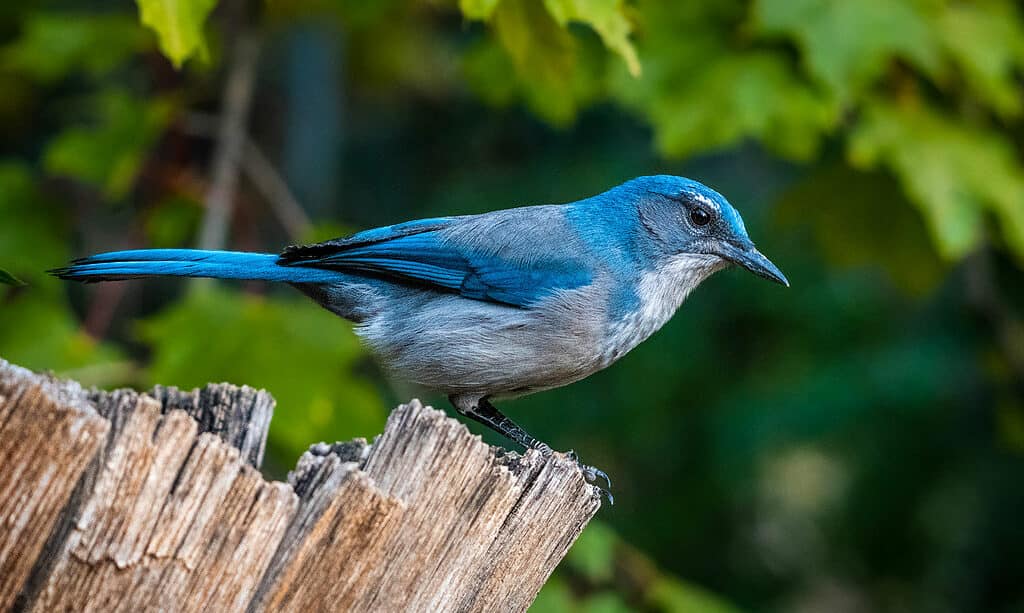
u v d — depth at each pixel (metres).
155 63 13.61
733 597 16.67
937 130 12.12
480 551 6.40
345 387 11.17
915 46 11.54
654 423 16.22
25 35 13.30
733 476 16.00
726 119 11.76
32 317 11.41
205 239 11.96
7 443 5.30
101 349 11.36
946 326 16.09
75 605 5.54
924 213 12.02
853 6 11.57
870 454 16.47
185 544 5.65
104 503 5.52
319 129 17.34
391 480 6.20
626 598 11.57
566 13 8.97
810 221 13.70
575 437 16.42
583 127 17.80
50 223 12.30
